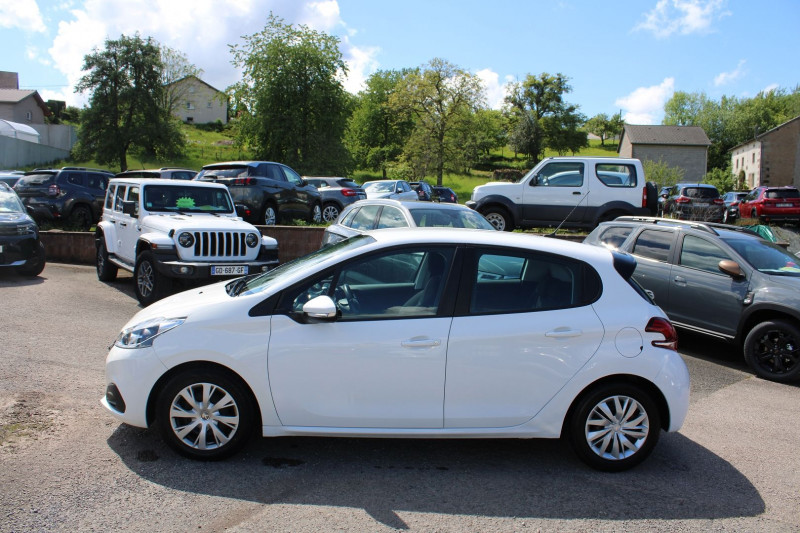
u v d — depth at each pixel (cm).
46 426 428
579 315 391
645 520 336
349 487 360
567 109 7688
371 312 386
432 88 4862
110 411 397
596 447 395
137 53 4678
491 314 388
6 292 929
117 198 1059
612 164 1302
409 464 398
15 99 6069
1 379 520
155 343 380
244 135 4531
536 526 323
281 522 315
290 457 399
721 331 730
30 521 305
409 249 400
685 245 789
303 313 380
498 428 387
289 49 4334
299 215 1706
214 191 1023
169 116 5050
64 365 571
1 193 1134
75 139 5675
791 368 656
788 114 8356
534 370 383
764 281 695
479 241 403
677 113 8850
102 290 1005
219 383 378
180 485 352
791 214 2412
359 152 7225
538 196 1318
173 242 826
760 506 360
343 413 379
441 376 379
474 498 353
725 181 5722
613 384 390
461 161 5072
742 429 501
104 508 322
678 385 393
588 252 413
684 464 419
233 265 841
